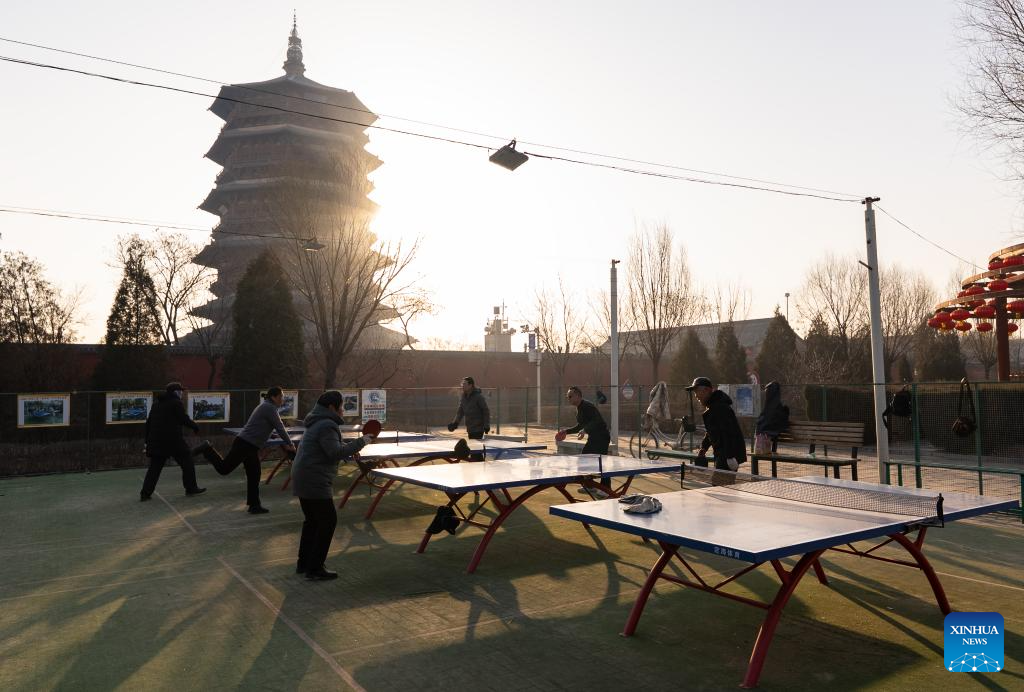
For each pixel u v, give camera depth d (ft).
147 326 86.94
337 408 21.81
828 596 19.17
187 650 15.38
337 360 86.43
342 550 25.04
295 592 19.83
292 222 89.40
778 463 50.98
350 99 206.90
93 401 80.12
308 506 21.36
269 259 83.51
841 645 15.44
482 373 153.07
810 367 118.01
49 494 39.68
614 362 68.23
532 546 25.50
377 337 143.64
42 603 19.06
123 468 52.31
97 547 25.91
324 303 89.86
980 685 13.26
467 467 27.30
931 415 56.90
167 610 18.29
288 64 221.25
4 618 17.80
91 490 41.16
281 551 25.04
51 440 77.56
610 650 15.17
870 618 17.28
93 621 17.47
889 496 18.10
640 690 13.10
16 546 26.22
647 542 26.08
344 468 50.03
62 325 97.91
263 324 80.74
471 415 40.52
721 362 120.37
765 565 22.57
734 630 16.46
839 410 65.92
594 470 25.44
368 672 14.02
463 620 17.24
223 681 13.66
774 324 126.21
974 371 195.00
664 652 15.05
